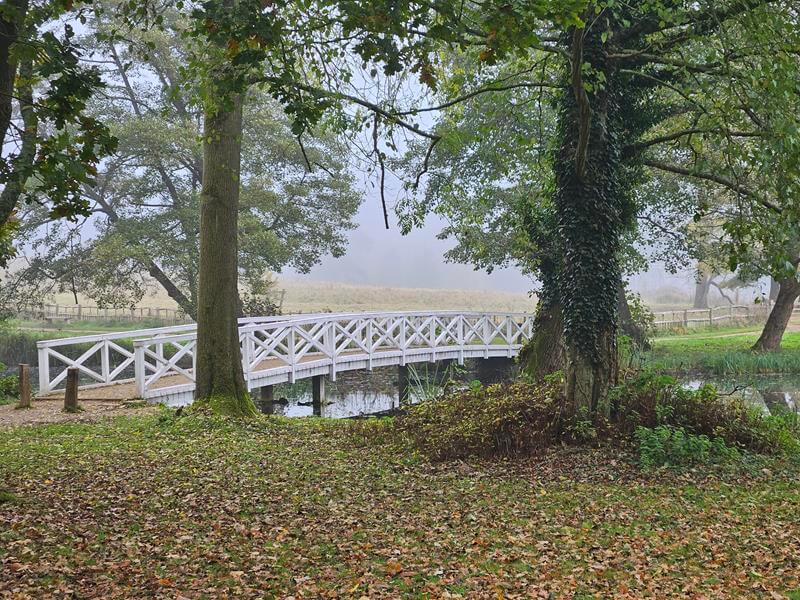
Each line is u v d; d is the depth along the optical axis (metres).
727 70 9.60
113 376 17.11
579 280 11.73
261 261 29.92
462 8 6.99
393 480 9.33
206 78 8.76
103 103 29.00
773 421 12.19
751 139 11.72
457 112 12.34
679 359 26.08
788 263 9.83
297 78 7.98
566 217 11.84
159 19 8.52
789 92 9.23
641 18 11.45
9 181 6.23
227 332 13.98
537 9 6.12
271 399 20.20
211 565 5.89
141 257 27.19
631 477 9.77
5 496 7.25
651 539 7.00
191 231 29.27
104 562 5.73
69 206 6.40
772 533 7.26
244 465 9.72
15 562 5.51
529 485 9.27
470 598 5.31
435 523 7.39
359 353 21.80
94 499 7.56
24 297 29.45
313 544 6.56
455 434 11.06
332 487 8.78
